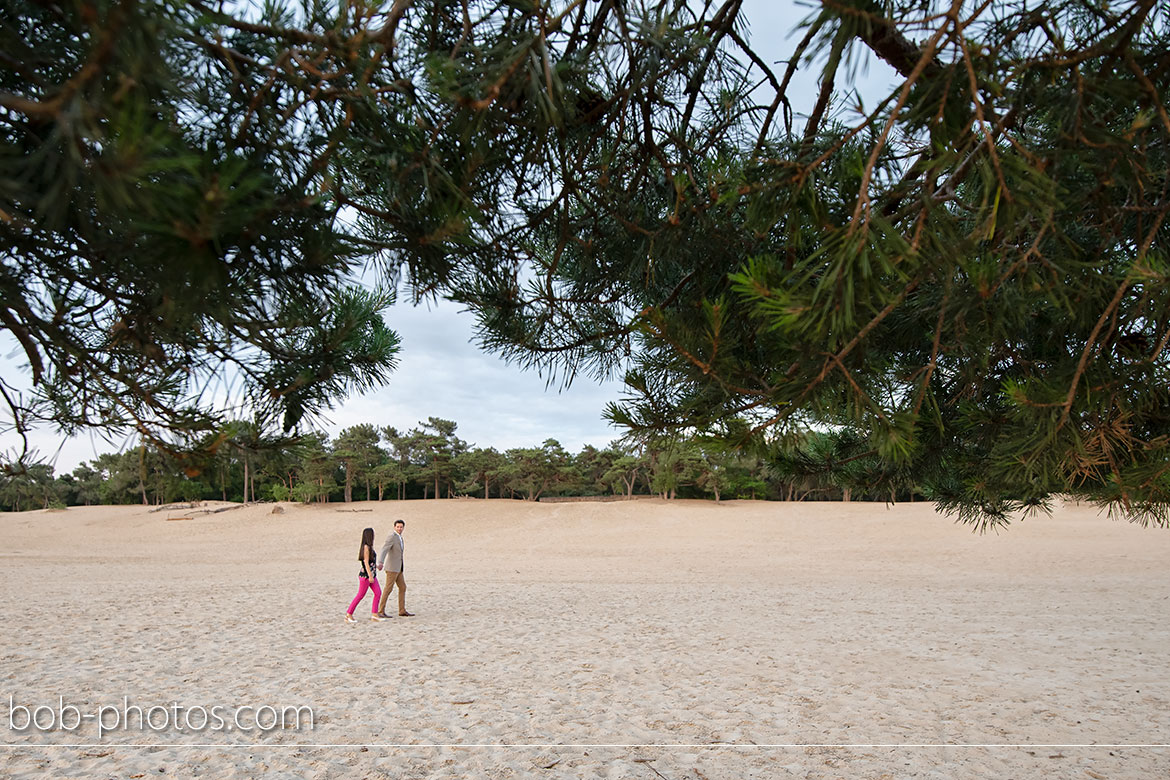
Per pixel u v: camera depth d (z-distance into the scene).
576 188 1.78
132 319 1.47
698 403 1.75
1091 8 1.18
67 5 0.77
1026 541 34.12
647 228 2.00
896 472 3.21
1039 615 13.68
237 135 1.08
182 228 0.83
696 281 2.05
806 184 1.36
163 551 36.31
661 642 10.55
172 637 10.61
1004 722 6.61
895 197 1.32
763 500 68.19
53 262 1.28
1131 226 1.69
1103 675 8.64
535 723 6.45
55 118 0.68
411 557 32.50
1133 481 1.67
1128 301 1.56
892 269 1.06
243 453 1.73
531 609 14.06
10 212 0.88
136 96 0.73
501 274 1.98
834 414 1.59
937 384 2.47
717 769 5.33
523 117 1.48
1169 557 26.27
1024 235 1.50
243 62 1.09
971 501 3.51
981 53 1.07
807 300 1.15
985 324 1.54
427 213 1.32
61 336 1.40
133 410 1.66
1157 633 11.63
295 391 1.79
